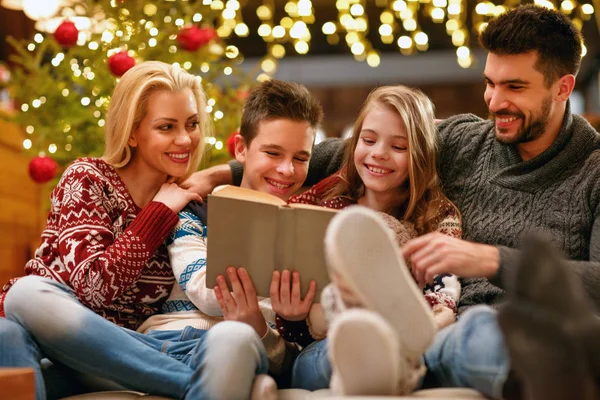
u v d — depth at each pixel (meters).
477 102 6.66
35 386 1.41
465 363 1.21
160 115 1.72
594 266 1.48
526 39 1.70
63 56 2.39
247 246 1.46
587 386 1.02
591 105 6.35
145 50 2.41
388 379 1.09
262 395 1.37
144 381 1.45
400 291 1.15
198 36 2.41
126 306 1.68
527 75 1.71
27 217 3.26
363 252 1.13
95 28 2.47
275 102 1.79
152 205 1.65
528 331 1.04
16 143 3.15
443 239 1.38
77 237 1.62
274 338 1.57
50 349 1.49
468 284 1.73
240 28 3.53
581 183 1.70
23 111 2.43
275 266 1.47
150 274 1.69
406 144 1.69
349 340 1.08
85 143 2.39
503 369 1.15
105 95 2.36
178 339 1.59
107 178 1.73
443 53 6.57
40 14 2.92
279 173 1.78
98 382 1.57
